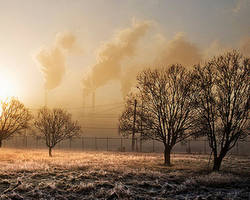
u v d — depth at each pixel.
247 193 12.52
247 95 19.48
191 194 12.42
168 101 25.59
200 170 20.56
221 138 21.02
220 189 13.66
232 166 24.36
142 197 11.51
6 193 11.46
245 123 19.83
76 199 11.06
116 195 11.47
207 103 20.67
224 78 20.30
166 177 16.66
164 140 25.48
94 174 17.19
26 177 15.41
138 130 25.94
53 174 16.81
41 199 10.62
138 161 27.66
